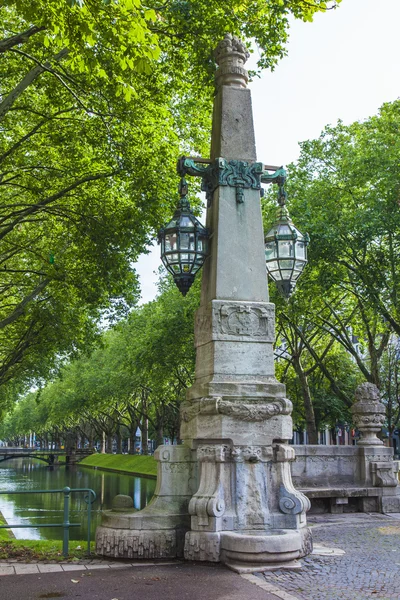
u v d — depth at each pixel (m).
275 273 10.19
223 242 9.66
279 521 8.66
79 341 32.75
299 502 8.71
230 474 8.69
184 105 21.89
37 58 17.55
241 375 9.20
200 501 8.48
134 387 50.94
